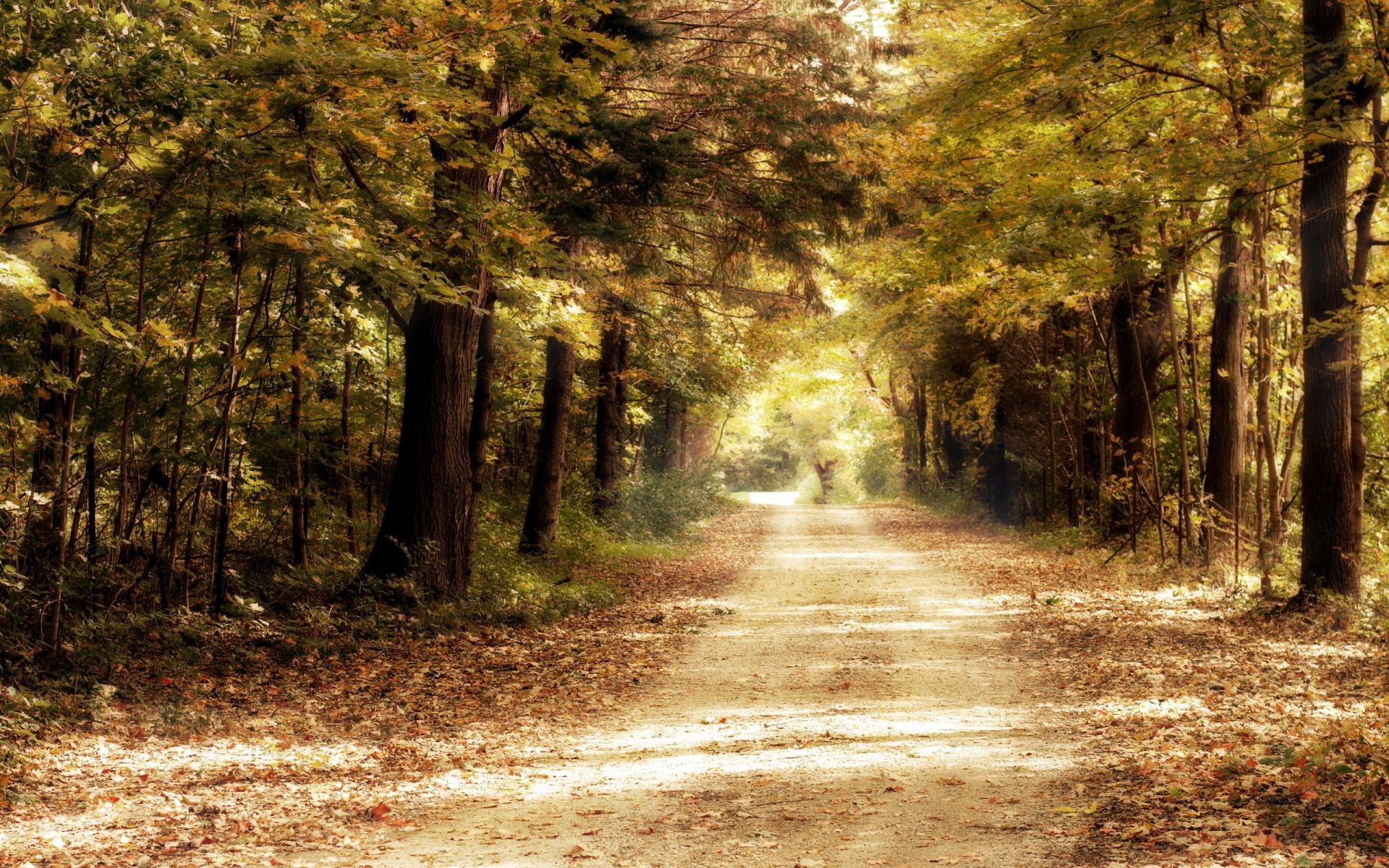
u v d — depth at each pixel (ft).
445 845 18.74
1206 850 16.34
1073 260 48.83
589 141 45.62
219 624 38.24
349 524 55.77
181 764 24.11
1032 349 96.27
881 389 172.65
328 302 44.62
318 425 48.32
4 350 28.07
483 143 34.60
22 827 19.35
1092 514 92.32
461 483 47.39
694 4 49.32
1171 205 43.27
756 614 51.52
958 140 49.67
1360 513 41.65
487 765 24.97
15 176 27.40
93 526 35.47
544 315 50.80
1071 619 45.68
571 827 19.63
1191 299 74.79
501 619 46.32
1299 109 38.96
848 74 48.16
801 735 27.25
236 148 29.37
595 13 35.04
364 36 31.12
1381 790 18.74
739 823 19.56
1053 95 43.47
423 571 45.65
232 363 35.29
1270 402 71.26
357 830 19.75
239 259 35.78
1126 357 75.25
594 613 52.34
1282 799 18.83
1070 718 28.19
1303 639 37.35
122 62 26.66
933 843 17.92
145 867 17.49
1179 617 44.75
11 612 29.91
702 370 94.12
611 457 94.07
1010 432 101.50
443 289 32.58
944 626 45.85
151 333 30.35
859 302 94.94
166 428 38.01
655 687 34.55
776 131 47.21
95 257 37.19
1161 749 23.75
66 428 31.32
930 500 144.46
